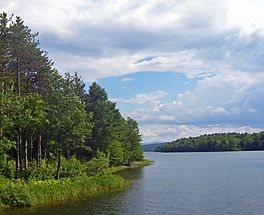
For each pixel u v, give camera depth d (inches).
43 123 1940.2
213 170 3686.0
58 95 1963.6
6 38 1911.9
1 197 1518.2
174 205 1630.2
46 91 2116.1
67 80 2026.3
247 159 5890.8
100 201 1688.0
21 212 1414.9
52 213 1413.6
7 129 1809.8
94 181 2022.6
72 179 1971.0
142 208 1555.1
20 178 1840.6
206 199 1802.4
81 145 2282.2
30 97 1862.7
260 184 2405.3
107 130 3265.3
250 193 1996.8
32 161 2373.3
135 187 2229.3
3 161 1811.0
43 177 1934.1
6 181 1657.2
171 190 2113.7
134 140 4690.0
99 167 2332.7
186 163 5093.5
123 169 3887.8
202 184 2432.3
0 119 1658.5
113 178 2219.5
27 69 2108.8
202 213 1471.5
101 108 3257.9
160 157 7785.4
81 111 2015.3
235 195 1927.9
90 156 3191.4
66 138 2016.5
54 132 1962.4
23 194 1545.3
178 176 3024.1
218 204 1664.6
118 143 3590.1
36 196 1610.5
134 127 4761.3
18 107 1729.8
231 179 2748.5
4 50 1835.6
